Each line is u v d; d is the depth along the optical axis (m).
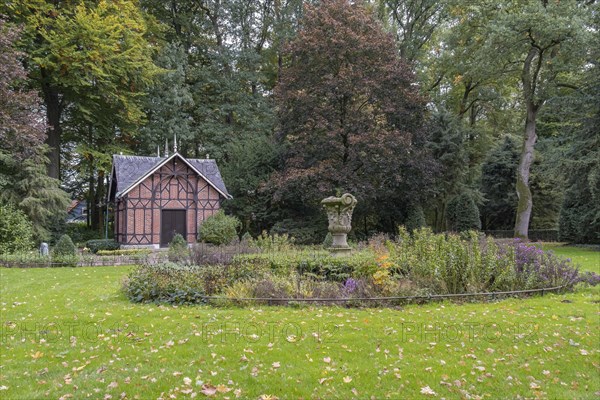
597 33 20.75
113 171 25.69
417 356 5.42
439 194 30.25
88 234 31.61
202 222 25.25
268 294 8.76
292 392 4.42
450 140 30.00
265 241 16.38
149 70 27.45
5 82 17.62
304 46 25.69
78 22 23.25
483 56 22.95
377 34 25.98
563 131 25.19
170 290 8.89
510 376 4.84
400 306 8.36
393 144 23.50
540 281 9.88
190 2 35.06
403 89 25.23
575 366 5.16
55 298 9.59
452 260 9.48
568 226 25.98
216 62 33.59
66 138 30.38
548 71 23.59
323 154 25.16
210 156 32.69
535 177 31.22
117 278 12.95
